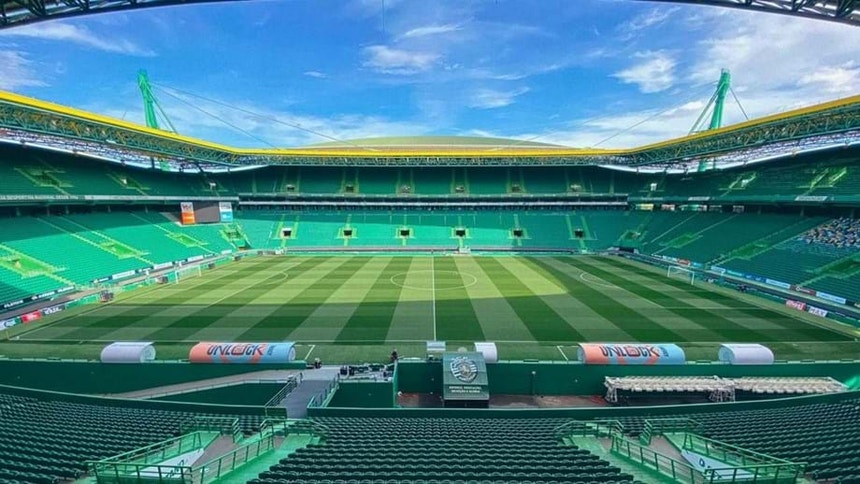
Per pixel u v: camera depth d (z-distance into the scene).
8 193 40.84
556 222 70.56
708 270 46.03
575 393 20.06
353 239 67.50
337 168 77.88
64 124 39.31
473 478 8.59
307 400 17.03
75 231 45.88
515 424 14.15
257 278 44.44
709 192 58.47
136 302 34.50
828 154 48.94
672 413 15.34
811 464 9.27
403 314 31.19
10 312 30.38
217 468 10.18
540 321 29.50
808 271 37.34
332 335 26.80
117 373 20.12
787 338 26.02
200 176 71.69
